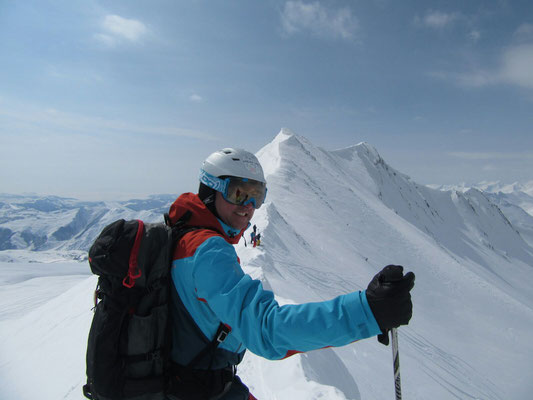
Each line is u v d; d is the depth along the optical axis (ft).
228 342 5.60
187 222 5.69
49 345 28.07
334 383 21.21
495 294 227.81
